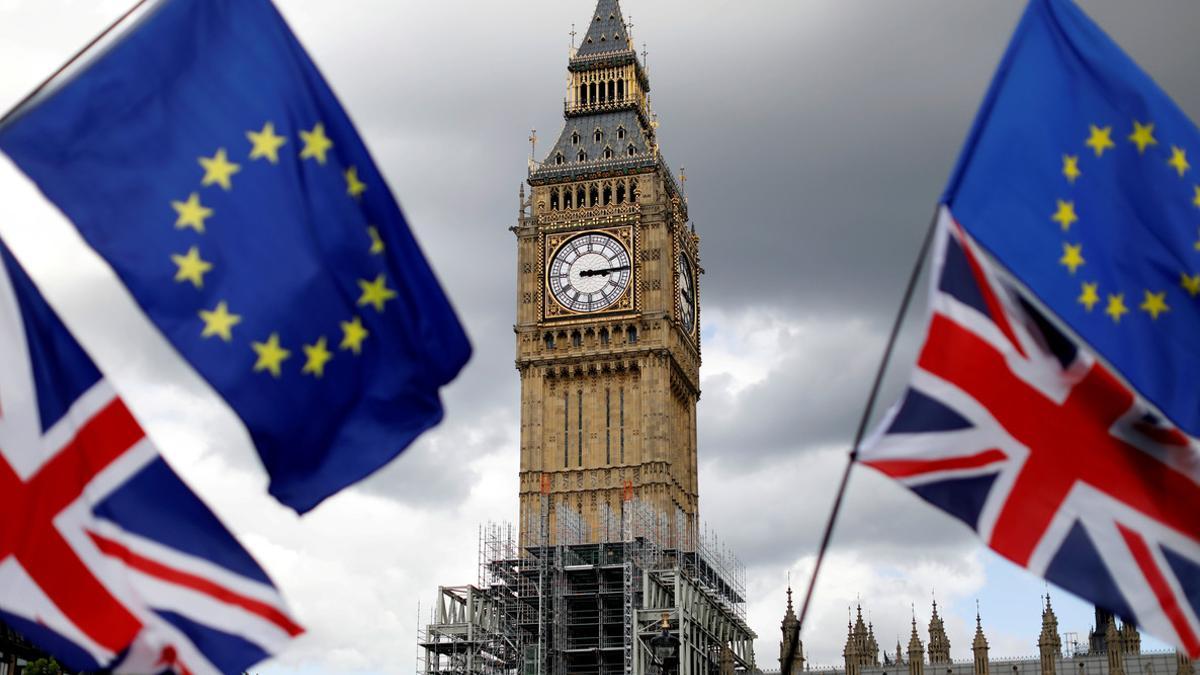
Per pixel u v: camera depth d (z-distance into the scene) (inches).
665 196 5890.8
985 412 1120.2
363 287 1057.5
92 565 991.0
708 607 5807.1
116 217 1008.9
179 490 1014.4
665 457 5516.7
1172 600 1103.6
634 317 5639.8
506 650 5477.4
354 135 1063.0
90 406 1011.9
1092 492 1117.1
